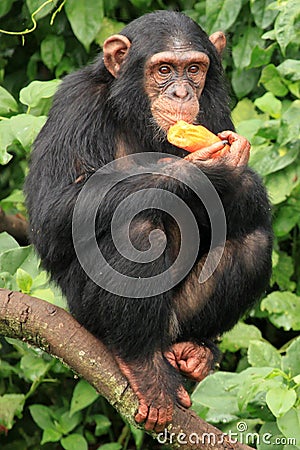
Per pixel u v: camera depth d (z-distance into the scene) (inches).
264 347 491.8
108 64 438.9
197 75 437.4
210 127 450.3
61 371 576.4
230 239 430.3
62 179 412.8
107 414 612.7
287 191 538.6
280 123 531.5
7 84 647.8
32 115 503.2
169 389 388.5
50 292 426.0
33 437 619.8
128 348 388.8
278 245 596.4
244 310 440.1
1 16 612.1
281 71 529.3
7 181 638.5
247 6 588.7
